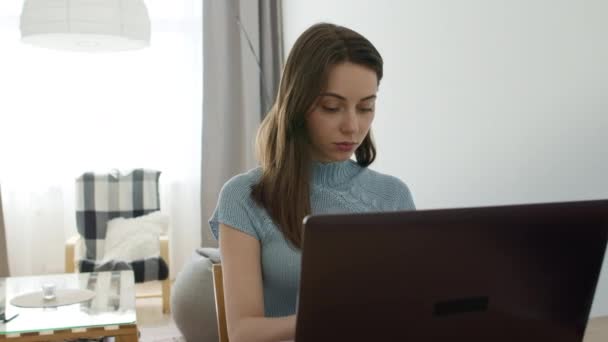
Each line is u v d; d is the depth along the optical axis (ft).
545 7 7.63
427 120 10.52
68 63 15.90
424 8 10.37
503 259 2.64
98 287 10.51
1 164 15.62
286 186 4.07
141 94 16.30
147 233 14.56
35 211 15.88
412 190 11.10
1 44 15.53
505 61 8.45
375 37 12.11
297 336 2.50
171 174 16.48
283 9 15.97
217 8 15.61
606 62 6.72
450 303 2.61
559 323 2.86
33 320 8.82
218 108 15.75
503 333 2.75
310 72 3.83
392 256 2.48
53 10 10.36
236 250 4.04
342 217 2.38
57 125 15.93
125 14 10.72
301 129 4.07
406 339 2.60
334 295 2.45
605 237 2.80
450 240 2.53
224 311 4.44
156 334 12.64
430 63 10.30
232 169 15.89
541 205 2.64
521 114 8.18
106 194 15.01
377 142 12.21
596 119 6.91
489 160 8.92
